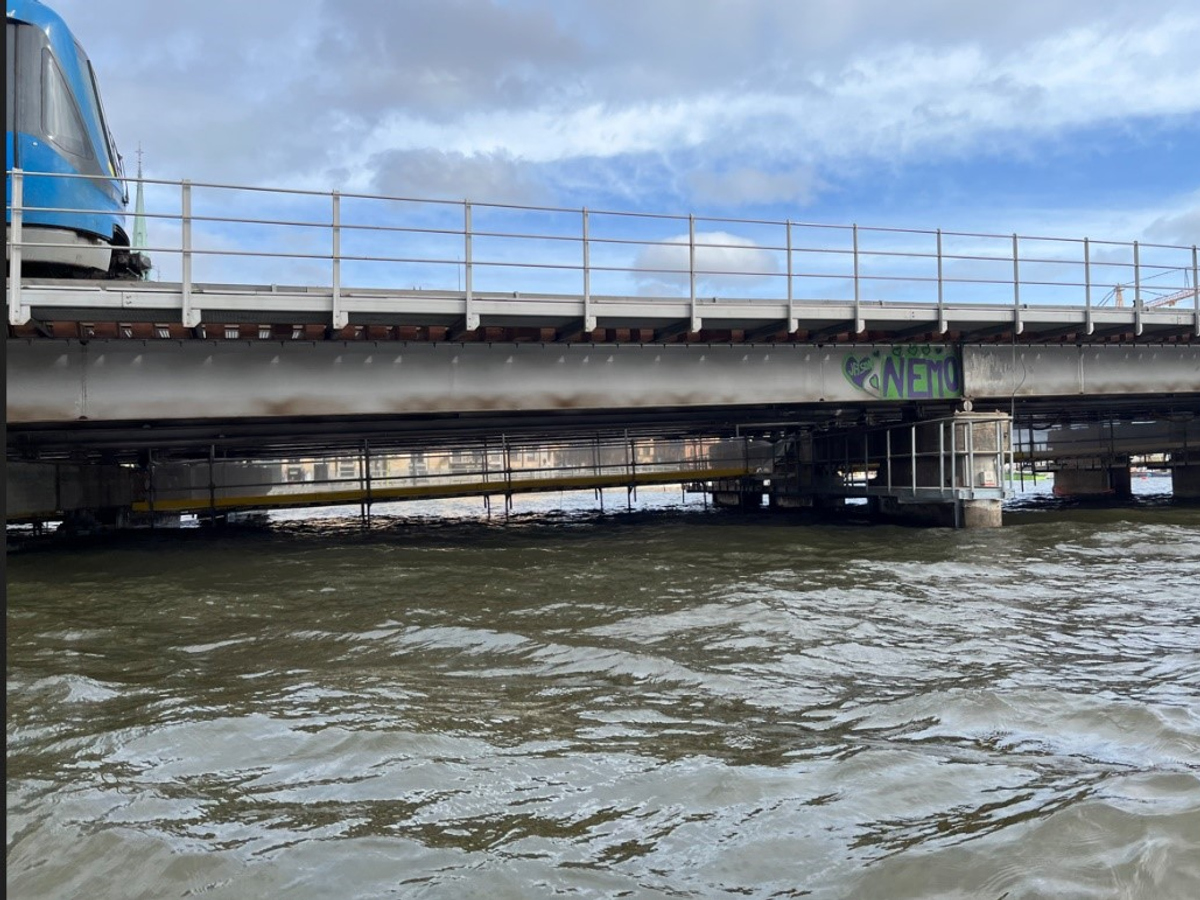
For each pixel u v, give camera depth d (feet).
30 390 42.04
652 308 48.62
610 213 48.01
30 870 11.36
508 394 50.57
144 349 43.50
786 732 16.94
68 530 64.08
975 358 61.00
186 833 12.36
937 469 61.62
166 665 22.59
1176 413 90.02
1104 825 12.16
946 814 12.84
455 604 30.86
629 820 12.80
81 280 38.47
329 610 29.94
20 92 39.34
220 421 53.72
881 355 59.26
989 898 10.43
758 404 56.59
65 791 13.89
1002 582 35.50
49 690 19.83
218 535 61.67
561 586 34.65
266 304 41.16
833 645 24.59
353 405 47.24
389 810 13.19
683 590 33.55
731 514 78.89
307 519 85.20
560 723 17.44
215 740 16.34
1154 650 24.00
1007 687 20.04
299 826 12.61
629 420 66.90
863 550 46.50
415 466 82.64
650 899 10.51
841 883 10.87
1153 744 16.02
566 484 81.97
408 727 17.04
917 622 27.73
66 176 37.06
